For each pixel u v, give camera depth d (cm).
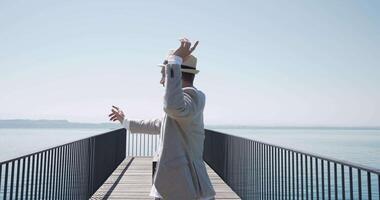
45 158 395
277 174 466
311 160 358
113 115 267
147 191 729
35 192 367
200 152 238
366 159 5334
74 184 520
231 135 739
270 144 484
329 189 316
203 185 230
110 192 719
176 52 223
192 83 240
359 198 261
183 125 227
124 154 1286
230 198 664
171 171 222
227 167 771
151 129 253
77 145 538
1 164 291
